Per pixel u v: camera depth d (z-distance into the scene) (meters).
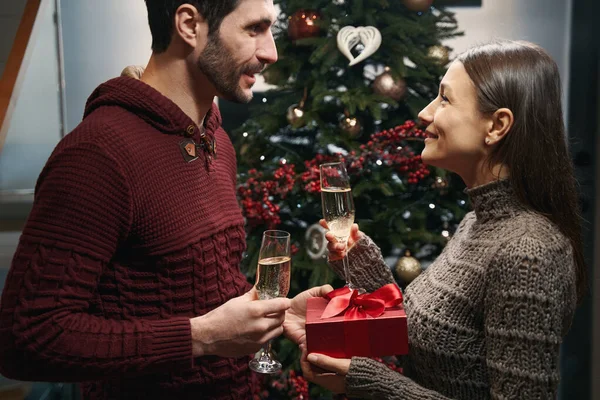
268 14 1.30
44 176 1.19
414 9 2.78
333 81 2.88
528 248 1.21
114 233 1.19
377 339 1.33
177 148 1.32
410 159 2.60
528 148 1.30
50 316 1.12
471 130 1.34
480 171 1.39
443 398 1.29
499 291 1.23
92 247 1.16
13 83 2.13
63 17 3.27
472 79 1.34
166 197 1.27
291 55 2.84
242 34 1.29
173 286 1.29
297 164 2.84
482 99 1.32
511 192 1.34
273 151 2.93
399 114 2.91
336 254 1.61
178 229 1.29
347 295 1.39
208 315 1.23
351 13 2.78
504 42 1.38
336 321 1.33
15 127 2.16
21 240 1.15
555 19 3.21
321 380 1.41
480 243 1.35
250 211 2.63
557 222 1.33
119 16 3.30
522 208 1.33
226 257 1.41
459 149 1.36
